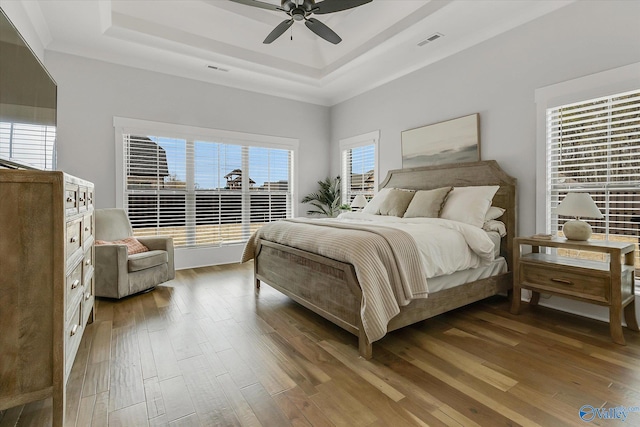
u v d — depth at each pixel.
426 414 1.54
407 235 2.36
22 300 1.34
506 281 3.12
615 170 2.68
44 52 3.73
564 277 2.56
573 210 2.54
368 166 5.32
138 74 4.29
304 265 2.74
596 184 2.80
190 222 4.74
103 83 4.07
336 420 1.50
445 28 3.49
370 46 4.00
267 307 3.07
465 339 2.38
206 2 3.65
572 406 1.60
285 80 5.00
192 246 4.77
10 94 1.72
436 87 4.14
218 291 3.59
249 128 5.21
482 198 3.20
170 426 1.47
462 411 1.56
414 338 2.40
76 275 1.86
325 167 6.10
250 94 5.22
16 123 1.79
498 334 2.47
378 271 2.08
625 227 2.66
